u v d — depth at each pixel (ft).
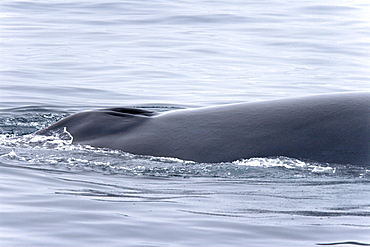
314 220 91.40
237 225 89.51
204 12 379.35
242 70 256.52
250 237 85.30
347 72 252.42
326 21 360.89
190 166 116.47
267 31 333.01
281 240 84.23
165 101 207.00
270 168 113.09
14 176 112.78
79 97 211.20
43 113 186.50
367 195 102.22
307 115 120.06
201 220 91.56
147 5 399.85
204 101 207.21
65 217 91.97
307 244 82.79
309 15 379.76
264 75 247.91
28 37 311.27
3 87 221.05
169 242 83.51
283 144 116.67
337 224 89.71
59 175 114.11
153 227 88.63
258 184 108.99
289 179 111.04
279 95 215.31
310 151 114.73
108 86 227.81
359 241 83.56
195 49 291.79
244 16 371.35
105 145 125.70
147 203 99.04
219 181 111.04
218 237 85.25
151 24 346.95
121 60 269.03
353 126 116.16
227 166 115.24
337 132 115.96
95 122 132.16
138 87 227.20
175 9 388.37
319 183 108.47
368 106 119.55
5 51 280.72
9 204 97.25
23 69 249.34
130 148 122.93
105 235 85.51
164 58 274.36
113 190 105.70
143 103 203.92
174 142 121.80
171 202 99.50
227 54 284.20
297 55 283.79
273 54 285.84
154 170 115.65
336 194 102.94
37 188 106.01
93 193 103.86
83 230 87.20
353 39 314.76
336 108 120.26
